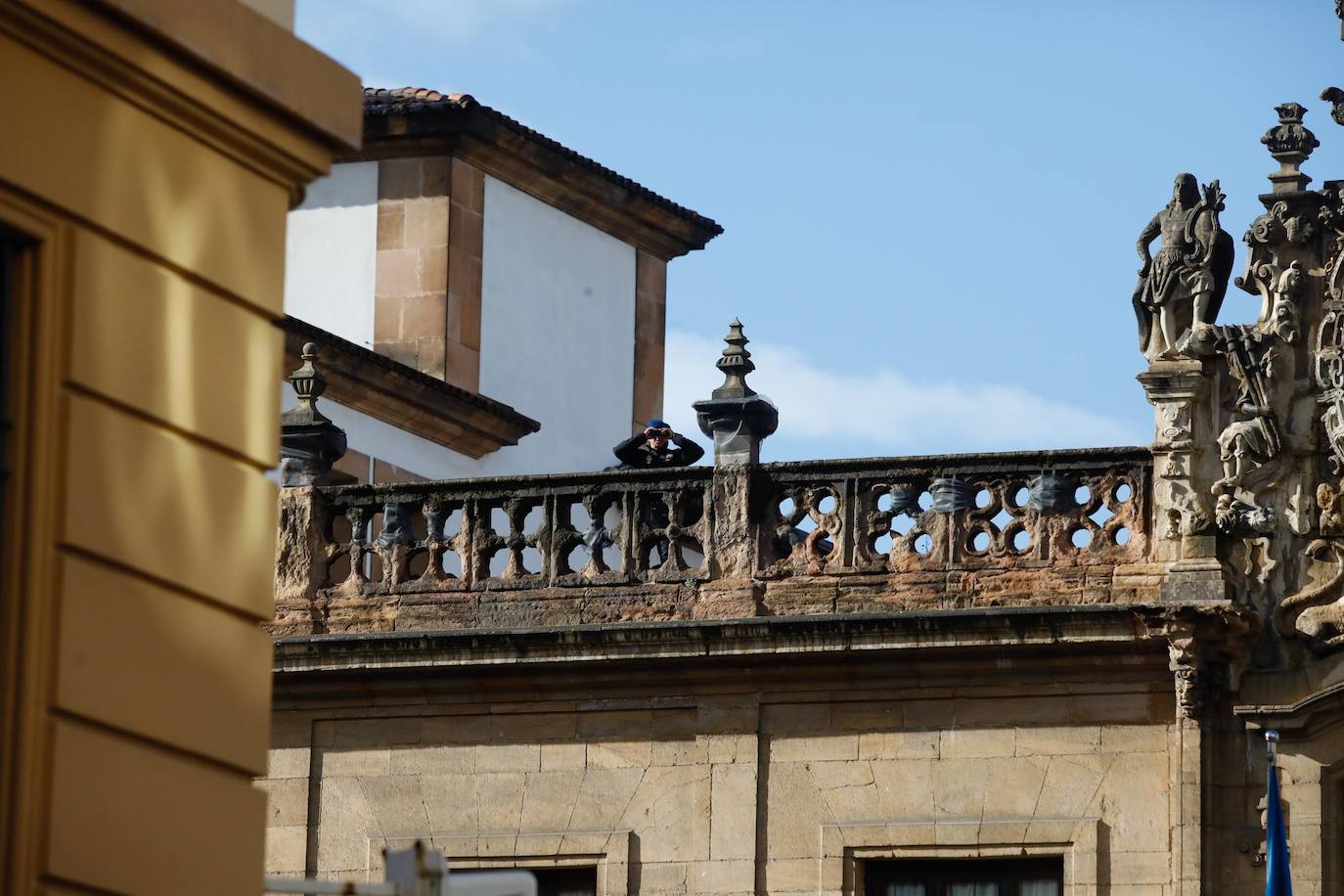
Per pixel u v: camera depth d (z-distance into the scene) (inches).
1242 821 1905.8
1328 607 1920.5
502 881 1025.5
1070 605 1919.3
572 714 2028.8
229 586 1000.9
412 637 2022.6
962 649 1943.9
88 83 974.4
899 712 1974.7
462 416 2576.3
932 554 1983.3
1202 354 1955.0
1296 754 1907.0
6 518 930.7
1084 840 1925.4
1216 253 1962.4
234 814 992.9
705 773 1991.9
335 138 1067.3
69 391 950.4
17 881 912.9
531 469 2699.3
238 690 998.4
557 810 2016.5
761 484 2027.6
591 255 2824.8
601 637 1993.1
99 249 966.4
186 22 1004.6
